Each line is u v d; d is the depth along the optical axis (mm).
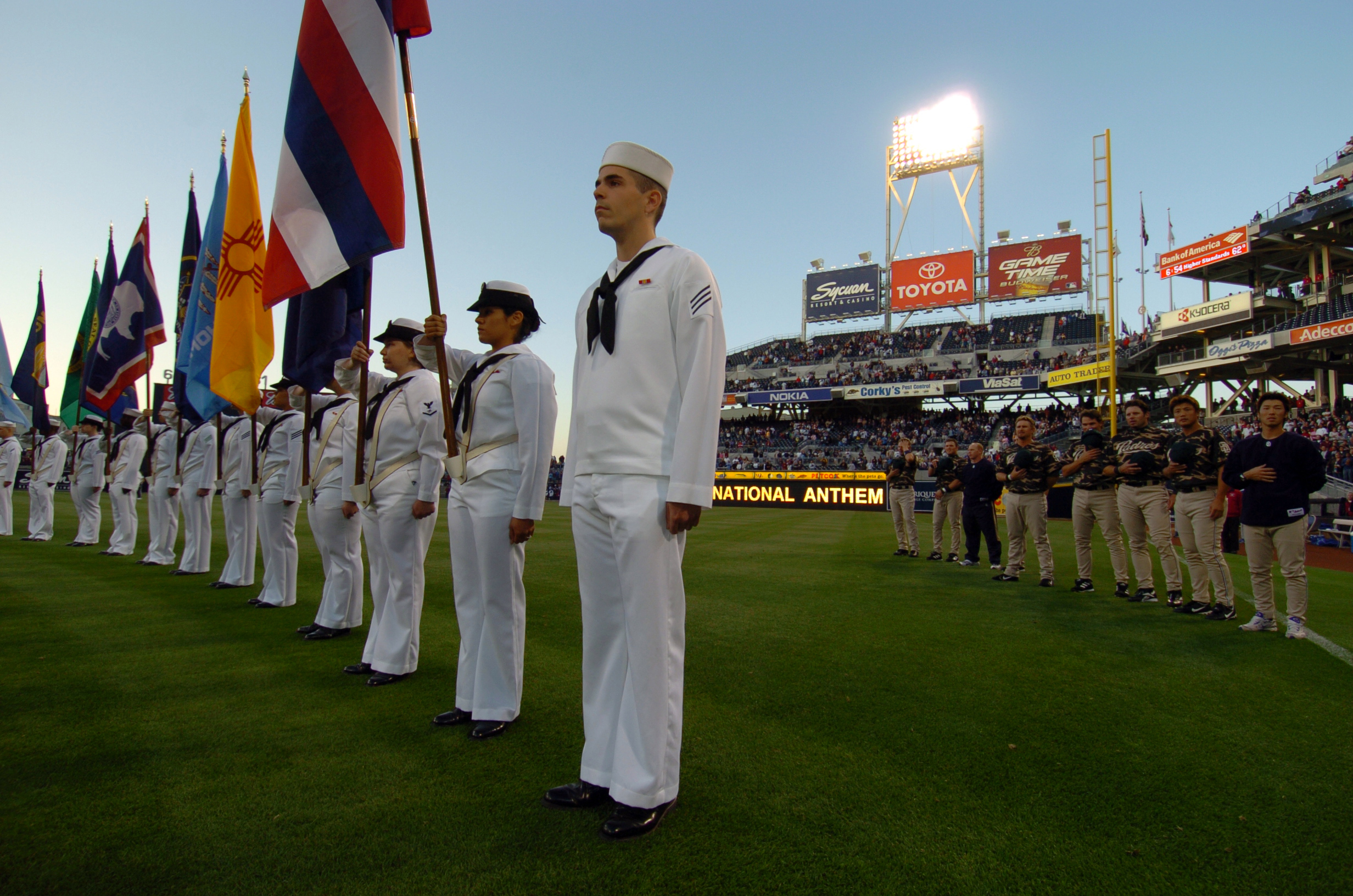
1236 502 11641
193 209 8289
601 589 2336
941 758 2729
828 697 3502
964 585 7520
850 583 7516
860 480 28062
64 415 11023
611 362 2303
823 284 40969
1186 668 4129
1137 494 6598
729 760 2689
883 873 1917
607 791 2344
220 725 3059
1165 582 8242
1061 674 3967
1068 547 12539
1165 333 28766
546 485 3174
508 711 3059
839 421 39844
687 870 1917
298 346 4953
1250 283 28859
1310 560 11805
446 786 2457
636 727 2191
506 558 3111
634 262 2387
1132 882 1899
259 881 1855
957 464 10203
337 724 3104
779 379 40844
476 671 3070
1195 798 2406
